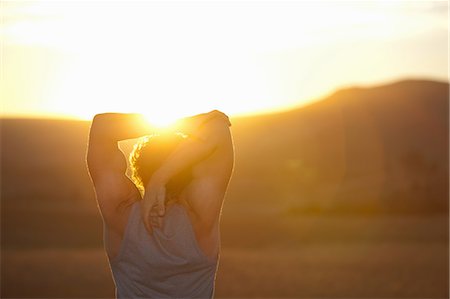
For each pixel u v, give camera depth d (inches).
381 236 1699.1
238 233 1888.5
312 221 2251.5
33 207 2844.5
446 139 7116.1
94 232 1895.9
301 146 7175.2
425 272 987.3
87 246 1568.7
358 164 6584.6
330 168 6486.2
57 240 1712.6
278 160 6791.3
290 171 6156.5
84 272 1043.3
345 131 7377.0
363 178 4977.9
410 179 3978.8
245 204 3836.1
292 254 1314.0
